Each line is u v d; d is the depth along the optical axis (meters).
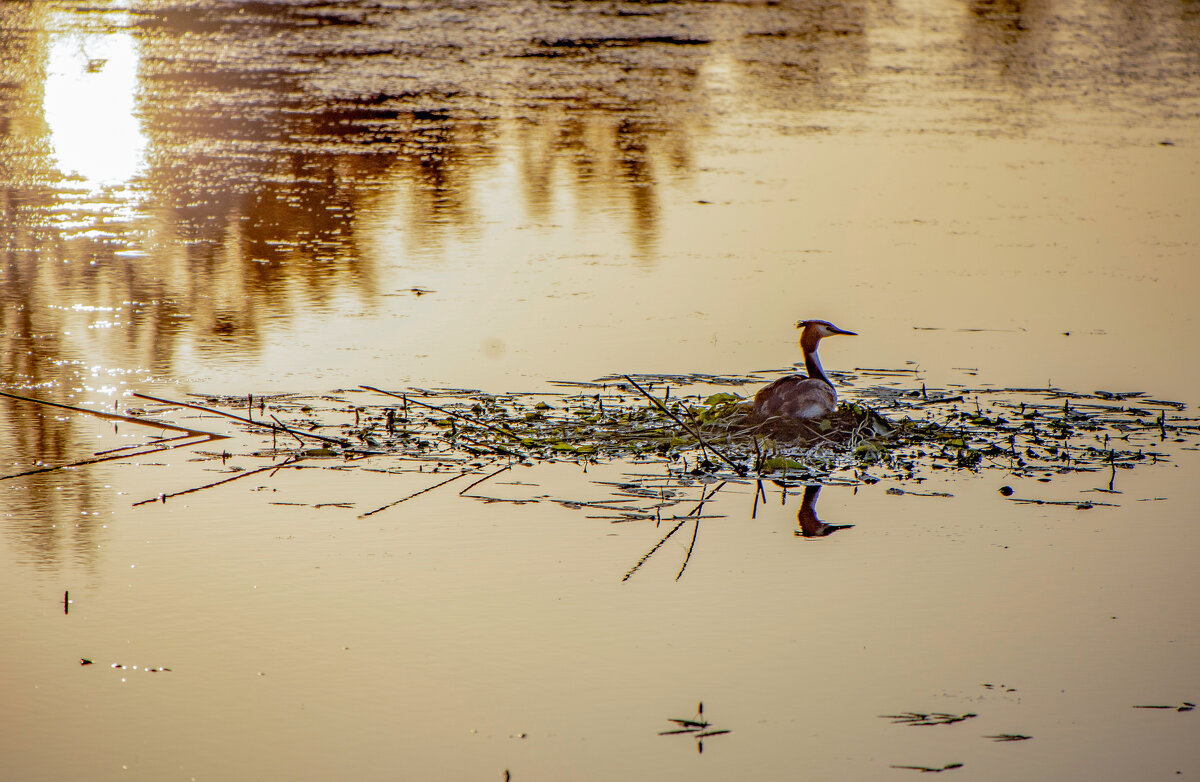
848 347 17.36
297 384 15.62
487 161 29.50
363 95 36.59
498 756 8.19
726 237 23.30
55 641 9.52
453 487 12.68
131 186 26.56
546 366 16.39
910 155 30.36
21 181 26.73
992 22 51.94
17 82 36.84
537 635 9.70
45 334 17.42
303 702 8.75
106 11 49.62
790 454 13.71
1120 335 17.88
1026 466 13.39
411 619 9.92
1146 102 37.16
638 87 38.62
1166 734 8.50
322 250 22.28
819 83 39.62
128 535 11.44
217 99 35.53
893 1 57.72
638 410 14.72
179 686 8.94
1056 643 9.69
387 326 18.06
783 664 9.34
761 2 57.00
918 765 8.17
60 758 8.12
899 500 12.49
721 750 8.28
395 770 8.05
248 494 12.43
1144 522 11.91
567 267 21.33
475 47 44.81
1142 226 24.17
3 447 13.59
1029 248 22.64
